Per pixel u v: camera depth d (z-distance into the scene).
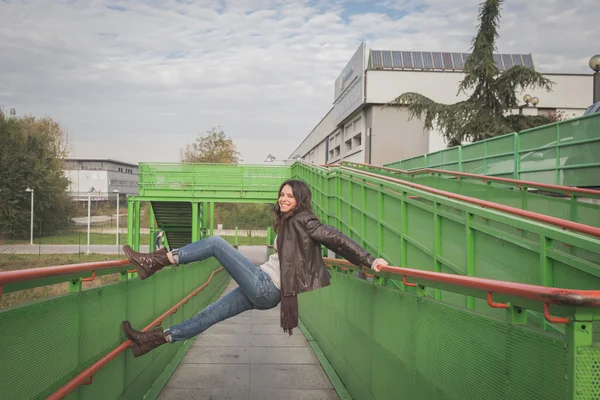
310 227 3.25
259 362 6.43
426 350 3.02
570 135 9.66
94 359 3.31
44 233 51.47
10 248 36.78
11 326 2.20
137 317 4.51
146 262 3.37
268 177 21.34
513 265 3.70
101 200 82.31
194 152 67.44
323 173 12.74
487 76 18.98
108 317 3.62
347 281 5.46
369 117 34.84
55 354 2.68
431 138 34.03
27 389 2.34
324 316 7.00
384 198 7.34
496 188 8.44
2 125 47.78
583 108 35.06
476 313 2.38
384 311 3.97
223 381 5.56
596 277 2.88
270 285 3.32
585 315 1.59
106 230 59.09
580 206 6.69
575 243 2.67
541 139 10.70
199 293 10.30
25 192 48.47
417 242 5.82
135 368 4.49
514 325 2.01
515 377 1.97
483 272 4.14
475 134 19.39
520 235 4.49
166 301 6.06
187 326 3.61
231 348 7.23
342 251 3.24
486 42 18.73
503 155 12.21
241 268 3.33
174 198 21.33
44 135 52.41
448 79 34.38
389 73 34.28
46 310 2.57
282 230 3.30
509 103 19.20
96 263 3.29
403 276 3.48
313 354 6.89
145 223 60.44
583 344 1.59
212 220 23.64
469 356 2.41
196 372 5.92
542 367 1.77
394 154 34.12
